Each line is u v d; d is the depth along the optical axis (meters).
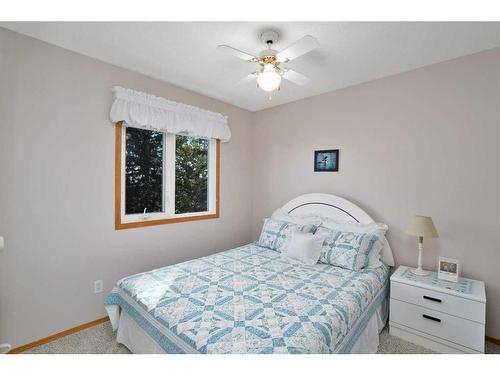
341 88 3.00
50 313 2.10
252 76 2.10
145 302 1.69
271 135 3.70
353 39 1.97
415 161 2.50
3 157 1.87
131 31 1.90
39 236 2.04
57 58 2.10
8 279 1.90
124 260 2.54
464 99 2.24
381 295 2.25
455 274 2.12
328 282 2.03
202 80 2.78
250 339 1.30
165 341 1.47
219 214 3.46
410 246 2.54
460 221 2.26
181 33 1.92
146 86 2.66
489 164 2.13
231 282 2.00
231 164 3.62
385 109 2.68
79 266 2.25
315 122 3.24
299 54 1.71
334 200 2.97
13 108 1.90
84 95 2.25
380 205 2.72
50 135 2.07
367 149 2.81
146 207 2.79
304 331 1.37
